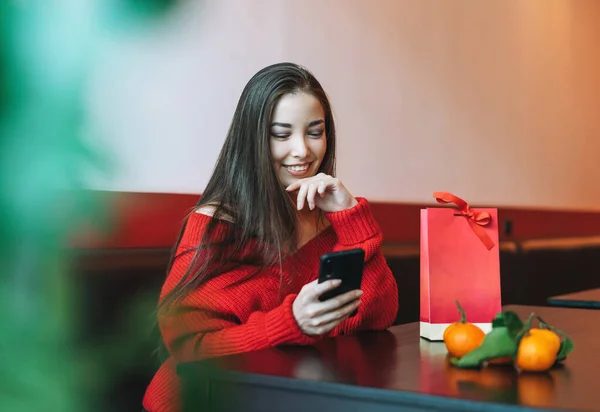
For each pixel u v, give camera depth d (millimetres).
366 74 2721
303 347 1103
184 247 1378
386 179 2848
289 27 2350
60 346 203
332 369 908
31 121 194
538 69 4082
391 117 2867
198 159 2020
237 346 1125
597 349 1109
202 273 1304
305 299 1094
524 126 3939
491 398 739
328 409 823
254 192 1391
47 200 196
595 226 4680
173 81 1915
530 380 842
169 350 1124
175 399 349
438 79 3168
